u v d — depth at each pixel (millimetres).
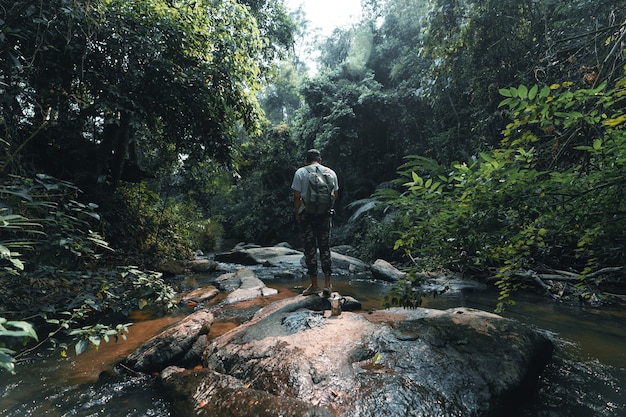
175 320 3125
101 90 4422
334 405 1503
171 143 6703
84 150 5273
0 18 2941
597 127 1826
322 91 13422
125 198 6836
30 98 3441
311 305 3064
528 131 1713
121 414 1586
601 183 1538
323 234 3398
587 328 2973
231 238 19266
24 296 1571
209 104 5324
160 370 2070
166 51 4879
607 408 1663
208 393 1651
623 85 1405
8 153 2035
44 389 1827
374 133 13055
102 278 1722
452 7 6078
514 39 5441
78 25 3689
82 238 1713
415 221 2209
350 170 14047
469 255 2205
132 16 4402
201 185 8336
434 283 5180
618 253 2217
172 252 7246
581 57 4098
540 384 1912
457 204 1879
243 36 5453
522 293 4621
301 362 1828
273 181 16484
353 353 1945
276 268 7992
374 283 5801
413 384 1639
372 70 13281
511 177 1605
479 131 6484
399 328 2279
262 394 1564
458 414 1473
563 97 1421
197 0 4902
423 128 10805
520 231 1887
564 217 1751
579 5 4348
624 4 3939
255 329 2344
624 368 2119
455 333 2176
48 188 1535
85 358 2242
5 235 1699
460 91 7551
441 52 6371
